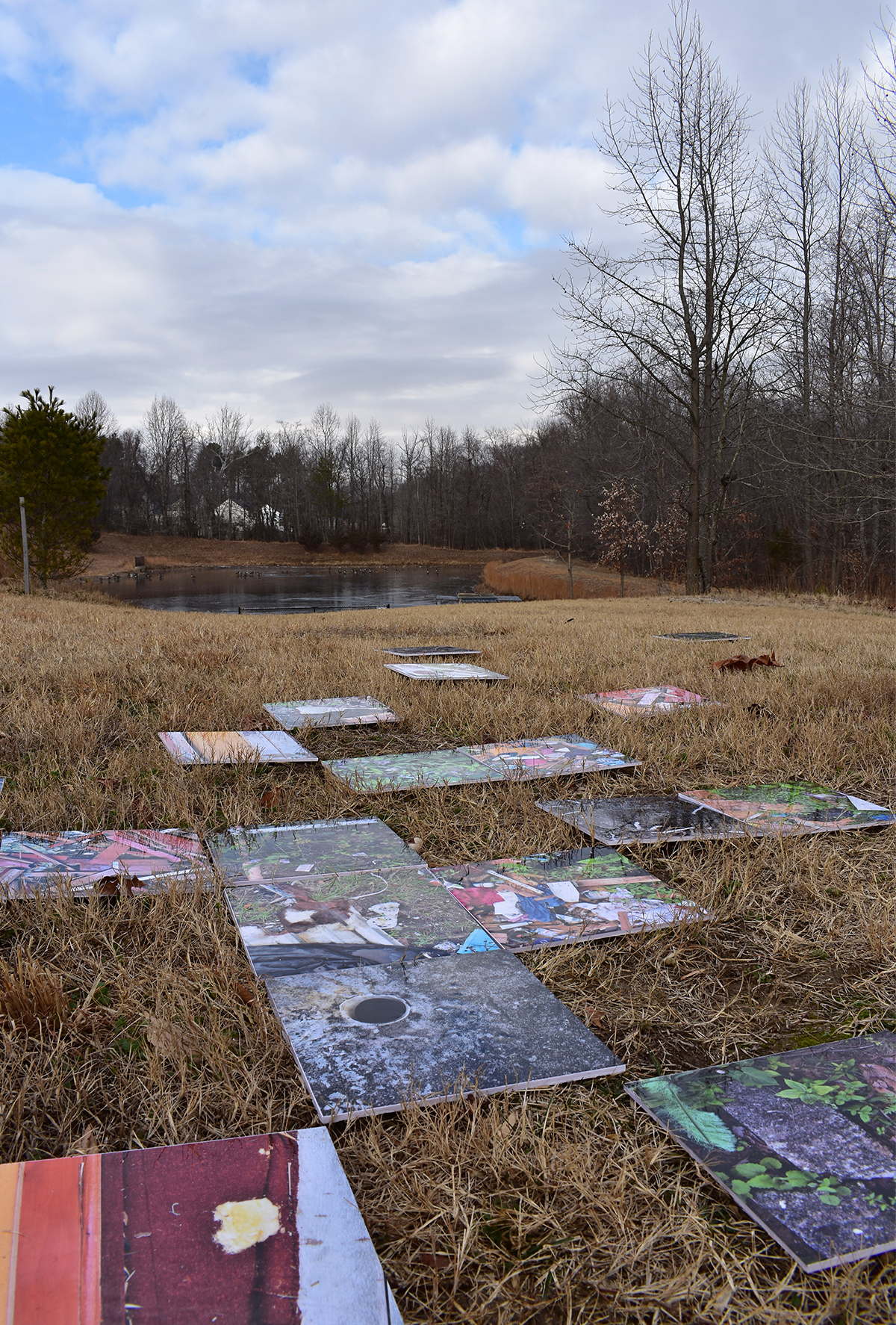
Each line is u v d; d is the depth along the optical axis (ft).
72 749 14.14
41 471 71.82
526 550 276.41
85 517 75.51
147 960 7.78
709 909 9.20
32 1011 6.81
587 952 8.29
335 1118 5.65
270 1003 7.07
